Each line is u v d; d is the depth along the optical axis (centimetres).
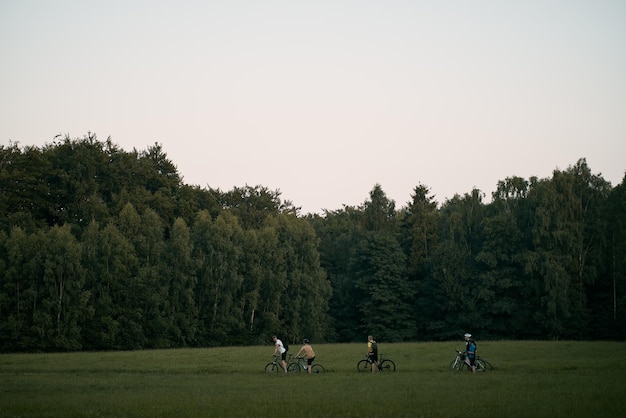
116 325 8256
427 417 2370
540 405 2614
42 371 4475
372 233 10781
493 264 9288
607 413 2412
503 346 5781
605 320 9031
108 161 10938
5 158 10069
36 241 8050
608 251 9231
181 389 3325
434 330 9950
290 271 10181
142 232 9219
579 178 9525
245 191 14050
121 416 2453
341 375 4078
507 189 10075
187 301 8925
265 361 5019
